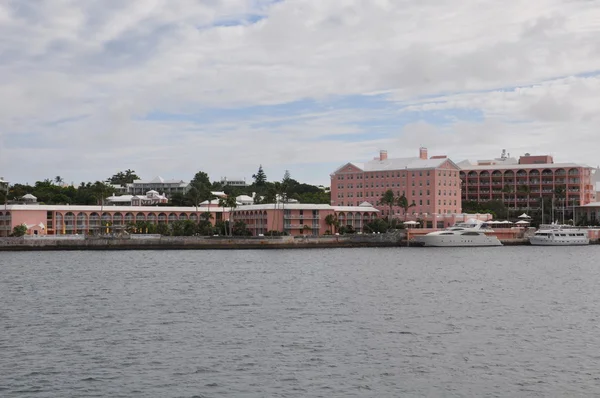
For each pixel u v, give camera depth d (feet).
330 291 378.94
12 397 185.57
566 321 282.56
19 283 416.87
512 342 243.19
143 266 538.88
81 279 440.04
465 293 371.15
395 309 312.71
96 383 196.85
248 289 387.96
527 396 187.01
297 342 243.19
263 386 194.70
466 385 195.72
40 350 231.71
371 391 191.11
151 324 276.41
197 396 186.91
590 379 200.23
